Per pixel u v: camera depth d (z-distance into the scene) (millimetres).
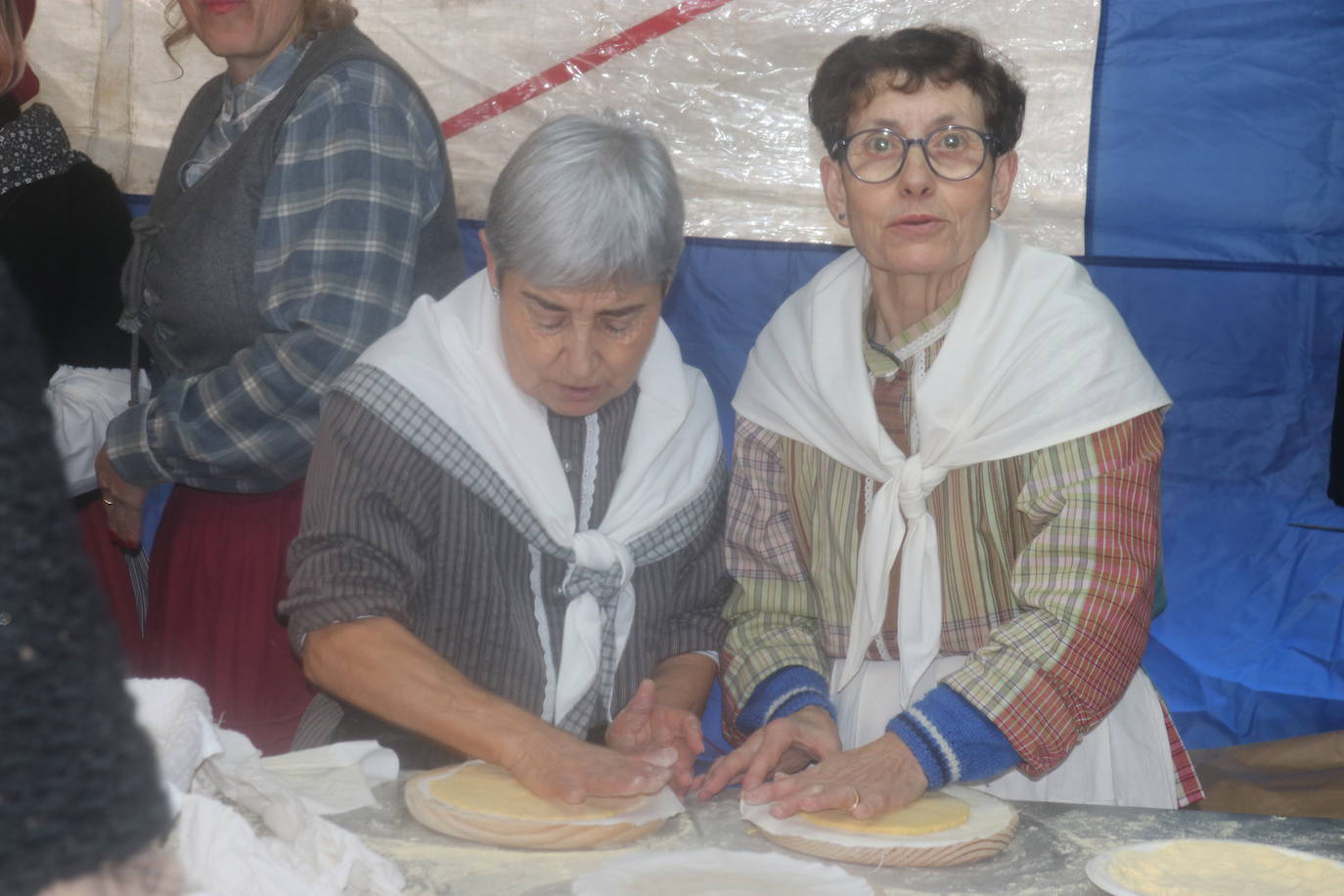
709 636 1880
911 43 1663
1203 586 2699
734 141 2754
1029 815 1485
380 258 2059
